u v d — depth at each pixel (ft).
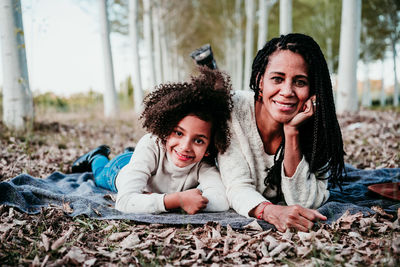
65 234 7.02
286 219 7.11
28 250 6.46
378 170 11.82
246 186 8.16
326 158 8.07
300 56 7.20
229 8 81.15
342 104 27.73
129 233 7.20
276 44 7.53
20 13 19.89
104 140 20.92
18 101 20.21
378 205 8.63
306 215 7.09
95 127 26.68
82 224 7.66
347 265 5.79
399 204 8.48
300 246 6.56
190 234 7.18
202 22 95.66
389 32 55.83
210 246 6.70
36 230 7.30
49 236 7.04
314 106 7.46
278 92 7.34
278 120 7.50
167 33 75.66
